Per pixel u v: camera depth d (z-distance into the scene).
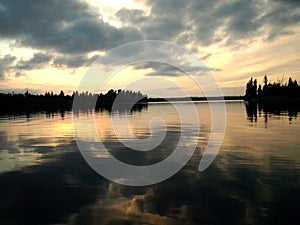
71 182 9.07
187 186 8.49
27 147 15.48
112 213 6.66
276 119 31.94
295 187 8.19
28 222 6.27
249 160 11.61
